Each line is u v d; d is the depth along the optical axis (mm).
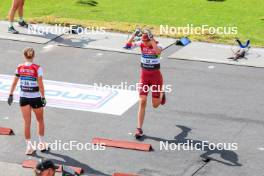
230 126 15609
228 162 13914
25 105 13977
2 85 18016
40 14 24891
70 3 26594
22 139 14992
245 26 23516
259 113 16312
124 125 15719
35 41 21641
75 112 16438
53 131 15383
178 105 16781
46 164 9984
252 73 19016
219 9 25719
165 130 15414
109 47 21109
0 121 15930
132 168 13695
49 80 18406
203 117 16109
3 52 20641
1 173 13422
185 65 19625
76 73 18969
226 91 17703
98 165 13812
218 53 20625
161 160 14023
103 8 25859
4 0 26984
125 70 19266
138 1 26969
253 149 14492
